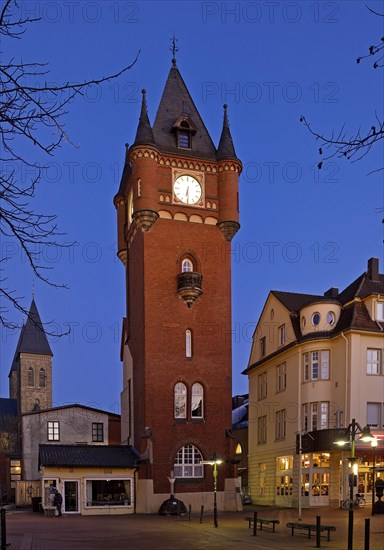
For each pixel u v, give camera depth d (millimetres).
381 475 37188
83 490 36688
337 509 35312
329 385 39719
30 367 110938
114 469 37406
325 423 39250
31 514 37781
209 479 38219
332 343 40188
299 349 41594
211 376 39938
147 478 36969
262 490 46469
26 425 51781
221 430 39344
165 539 22594
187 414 38844
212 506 37719
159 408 38281
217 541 21891
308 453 38969
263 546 20328
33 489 48781
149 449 37406
